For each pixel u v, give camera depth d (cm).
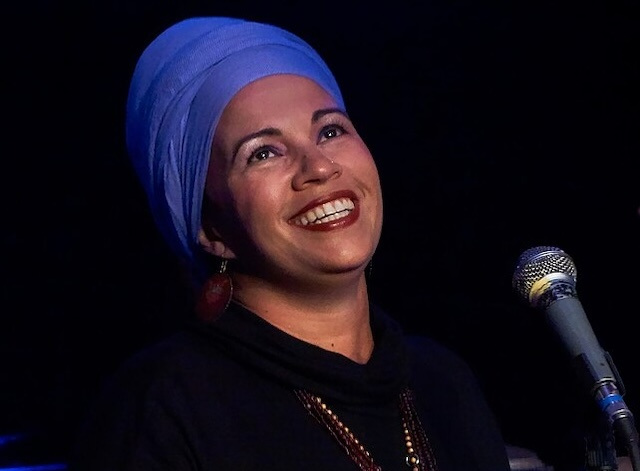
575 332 464
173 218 518
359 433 492
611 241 1358
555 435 600
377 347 511
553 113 1372
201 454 462
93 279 1312
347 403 491
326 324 505
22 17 1284
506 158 1370
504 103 1369
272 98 493
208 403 474
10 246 1312
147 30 1300
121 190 1332
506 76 1367
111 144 1330
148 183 528
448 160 1366
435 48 1359
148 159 520
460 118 1366
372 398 496
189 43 516
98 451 466
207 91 500
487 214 1371
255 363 484
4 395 1246
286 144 489
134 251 1321
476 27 1359
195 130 500
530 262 483
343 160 491
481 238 1366
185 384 477
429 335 1356
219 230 511
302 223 481
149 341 1294
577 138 1370
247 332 488
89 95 1318
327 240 478
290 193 481
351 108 1348
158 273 1316
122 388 482
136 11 1295
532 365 1305
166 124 509
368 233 491
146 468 456
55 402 1248
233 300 514
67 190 1327
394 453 498
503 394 1289
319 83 512
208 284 505
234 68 500
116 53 1309
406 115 1360
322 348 491
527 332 1327
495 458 544
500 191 1369
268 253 486
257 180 482
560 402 1234
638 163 1361
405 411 515
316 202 478
